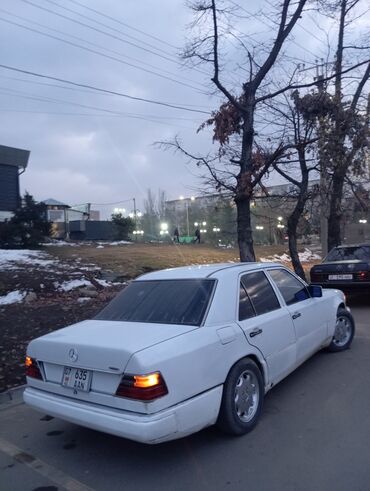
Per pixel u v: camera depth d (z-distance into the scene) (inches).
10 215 951.6
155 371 130.1
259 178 433.4
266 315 183.8
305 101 478.3
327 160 466.3
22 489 133.3
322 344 236.2
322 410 177.6
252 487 126.9
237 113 453.4
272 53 448.5
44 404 150.6
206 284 172.9
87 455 153.6
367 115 470.3
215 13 432.8
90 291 425.4
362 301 454.9
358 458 138.9
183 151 473.7
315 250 1180.5
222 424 153.5
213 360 148.3
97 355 138.5
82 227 1295.5
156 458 147.6
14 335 295.7
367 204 559.2
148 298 176.9
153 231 2506.2
